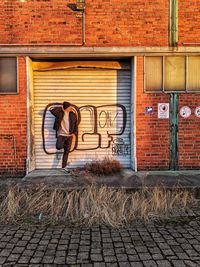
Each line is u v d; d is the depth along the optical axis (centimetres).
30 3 891
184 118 922
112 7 900
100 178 840
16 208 633
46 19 893
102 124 966
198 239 516
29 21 891
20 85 898
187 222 596
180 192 716
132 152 939
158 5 906
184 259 445
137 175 870
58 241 511
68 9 895
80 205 639
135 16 904
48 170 941
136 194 687
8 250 478
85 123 964
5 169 902
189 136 924
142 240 513
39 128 959
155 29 907
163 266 425
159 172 902
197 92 921
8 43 889
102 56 909
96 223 589
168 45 909
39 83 954
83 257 454
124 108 964
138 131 919
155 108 917
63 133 949
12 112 900
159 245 493
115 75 960
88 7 897
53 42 895
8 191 704
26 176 869
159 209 641
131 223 592
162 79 916
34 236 531
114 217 596
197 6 910
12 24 889
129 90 961
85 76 959
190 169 927
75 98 960
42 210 640
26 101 900
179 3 909
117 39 903
